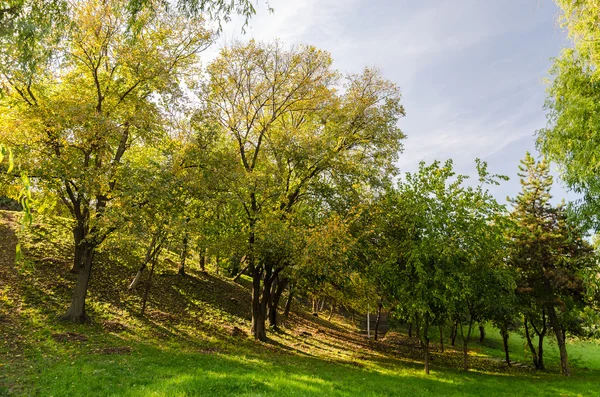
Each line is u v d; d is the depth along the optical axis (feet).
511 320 85.51
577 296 86.07
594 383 68.59
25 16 30.86
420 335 66.69
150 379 35.73
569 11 38.37
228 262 106.42
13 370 35.40
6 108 51.88
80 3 53.31
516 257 86.63
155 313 70.38
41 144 48.98
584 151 38.70
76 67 58.39
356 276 74.74
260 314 74.59
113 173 52.26
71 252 82.84
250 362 50.80
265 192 69.82
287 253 61.72
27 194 13.97
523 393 53.36
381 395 40.34
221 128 70.28
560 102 41.96
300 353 68.23
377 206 70.95
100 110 56.29
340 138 77.51
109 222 46.83
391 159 79.87
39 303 58.65
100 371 36.86
